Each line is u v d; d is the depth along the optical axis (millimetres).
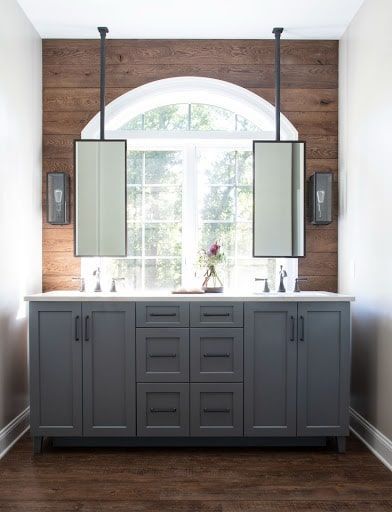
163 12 3232
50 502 2305
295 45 3625
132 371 2938
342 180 3512
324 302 2928
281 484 2492
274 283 3672
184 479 2553
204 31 3506
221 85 3602
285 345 2938
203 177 3682
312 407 2928
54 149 3592
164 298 2932
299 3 3123
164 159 3682
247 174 3684
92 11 3219
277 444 2980
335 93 3623
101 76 3484
